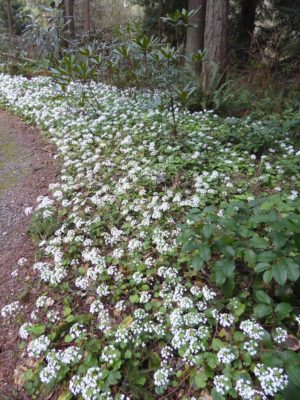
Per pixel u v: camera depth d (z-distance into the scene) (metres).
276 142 5.08
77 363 2.36
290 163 4.23
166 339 2.41
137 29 8.56
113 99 7.25
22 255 3.57
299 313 2.28
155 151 4.63
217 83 6.78
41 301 2.78
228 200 3.68
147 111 6.34
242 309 2.35
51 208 3.91
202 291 2.51
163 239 3.09
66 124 6.09
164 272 2.77
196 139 5.00
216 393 2.00
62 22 9.99
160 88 6.74
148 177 4.07
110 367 2.27
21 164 5.38
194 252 2.89
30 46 11.99
